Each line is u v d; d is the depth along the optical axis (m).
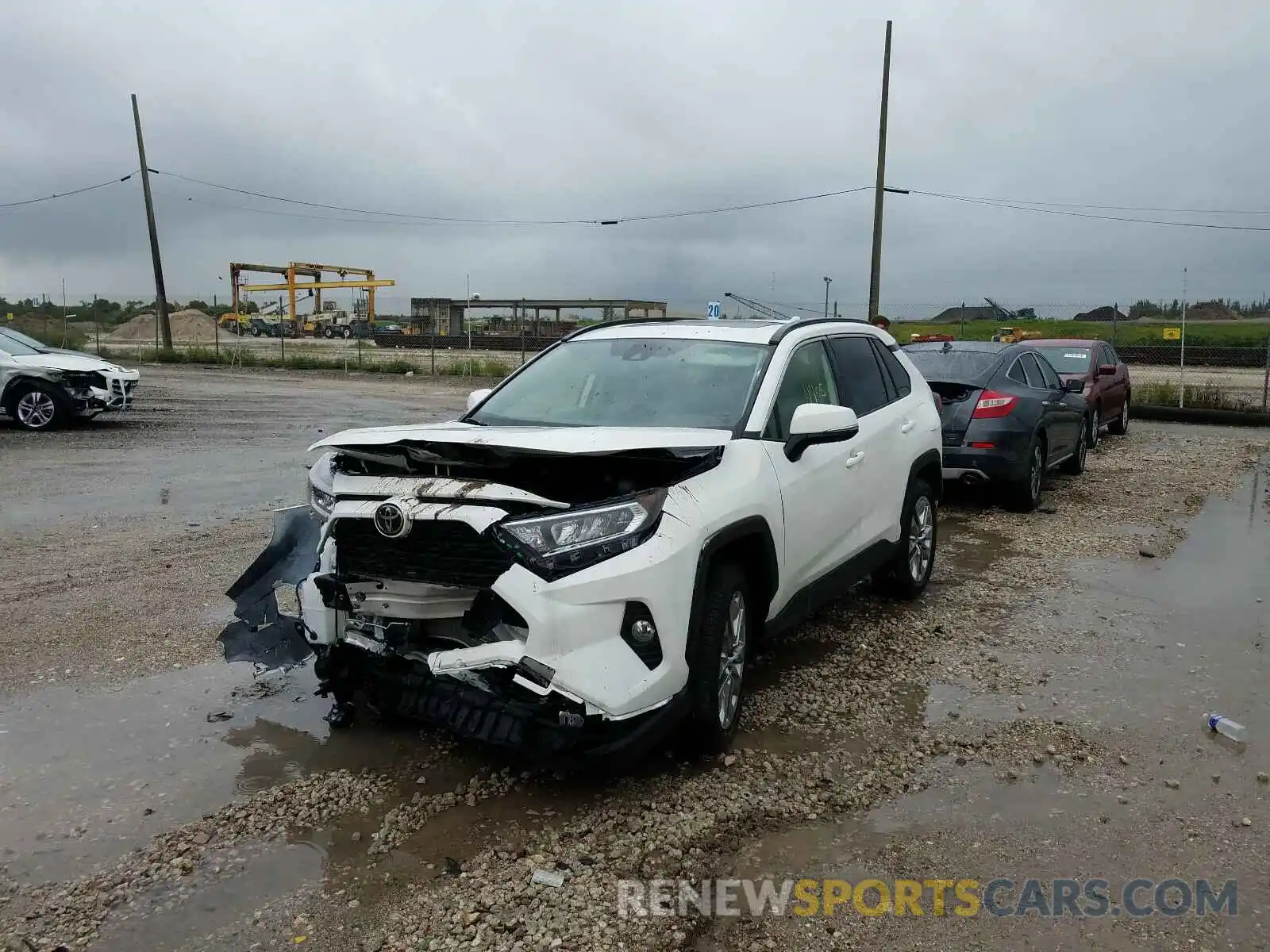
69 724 4.53
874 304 26.78
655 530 3.74
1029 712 4.80
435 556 3.78
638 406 4.90
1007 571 7.52
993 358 10.21
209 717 4.62
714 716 4.08
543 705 3.60
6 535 8.12
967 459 9.50
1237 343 35.09
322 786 3.97
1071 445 11.46
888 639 5.87
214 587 6.64
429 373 35.09
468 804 3.85
